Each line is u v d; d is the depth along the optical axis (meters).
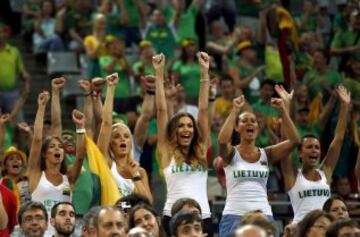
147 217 20.50
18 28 39.25
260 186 23.47
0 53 34.06
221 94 33.16
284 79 33.34
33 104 35.88
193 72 33.59
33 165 23.64
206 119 24.00
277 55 35.12
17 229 22.41
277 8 35.69
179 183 23.44
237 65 34.62
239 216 23.22
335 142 24.77
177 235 19.56
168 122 23.69
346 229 18.98
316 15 39.28
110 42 33.75
